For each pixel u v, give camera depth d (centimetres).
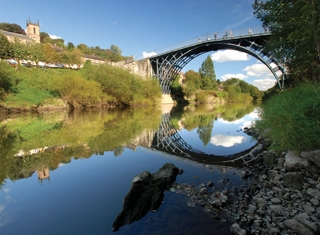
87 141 1044
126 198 422
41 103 2650
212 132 1455
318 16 733
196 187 513
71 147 925
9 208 417
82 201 447
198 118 2405
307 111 582
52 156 786
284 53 1177
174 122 2003
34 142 1006
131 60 5712
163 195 469
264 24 1191
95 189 507
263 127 1171
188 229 344
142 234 335
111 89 3531
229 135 1341
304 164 493
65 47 8338
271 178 527
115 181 555
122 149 909
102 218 383
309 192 403
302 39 923
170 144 1065
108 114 2550
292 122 572
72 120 1875
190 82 7219
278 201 398
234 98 7850
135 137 1188
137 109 3656
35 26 8600
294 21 897
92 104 3366
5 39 4028
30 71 2914
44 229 350
